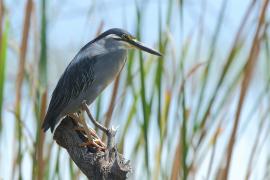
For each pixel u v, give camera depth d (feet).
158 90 33.83
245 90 32.91
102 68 37.60
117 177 28.27
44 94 32.81
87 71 37.01
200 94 34.06
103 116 34.96
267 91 34.96
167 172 34.35
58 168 33.86
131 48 38.04
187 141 33.53
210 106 33.76
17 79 34.58
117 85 34.19
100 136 34.65
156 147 35.32
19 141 33.86
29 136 34.12
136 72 35.91
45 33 34.35
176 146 33.96
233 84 34.99
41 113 32.83
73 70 36.68
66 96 35.91
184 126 32.86
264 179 35.17
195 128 33.81
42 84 34.53
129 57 35.73
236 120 32.86
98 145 30.17
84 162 29.22
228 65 34.19
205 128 33.81
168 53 36.09
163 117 34.60
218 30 34.68
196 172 34.24
